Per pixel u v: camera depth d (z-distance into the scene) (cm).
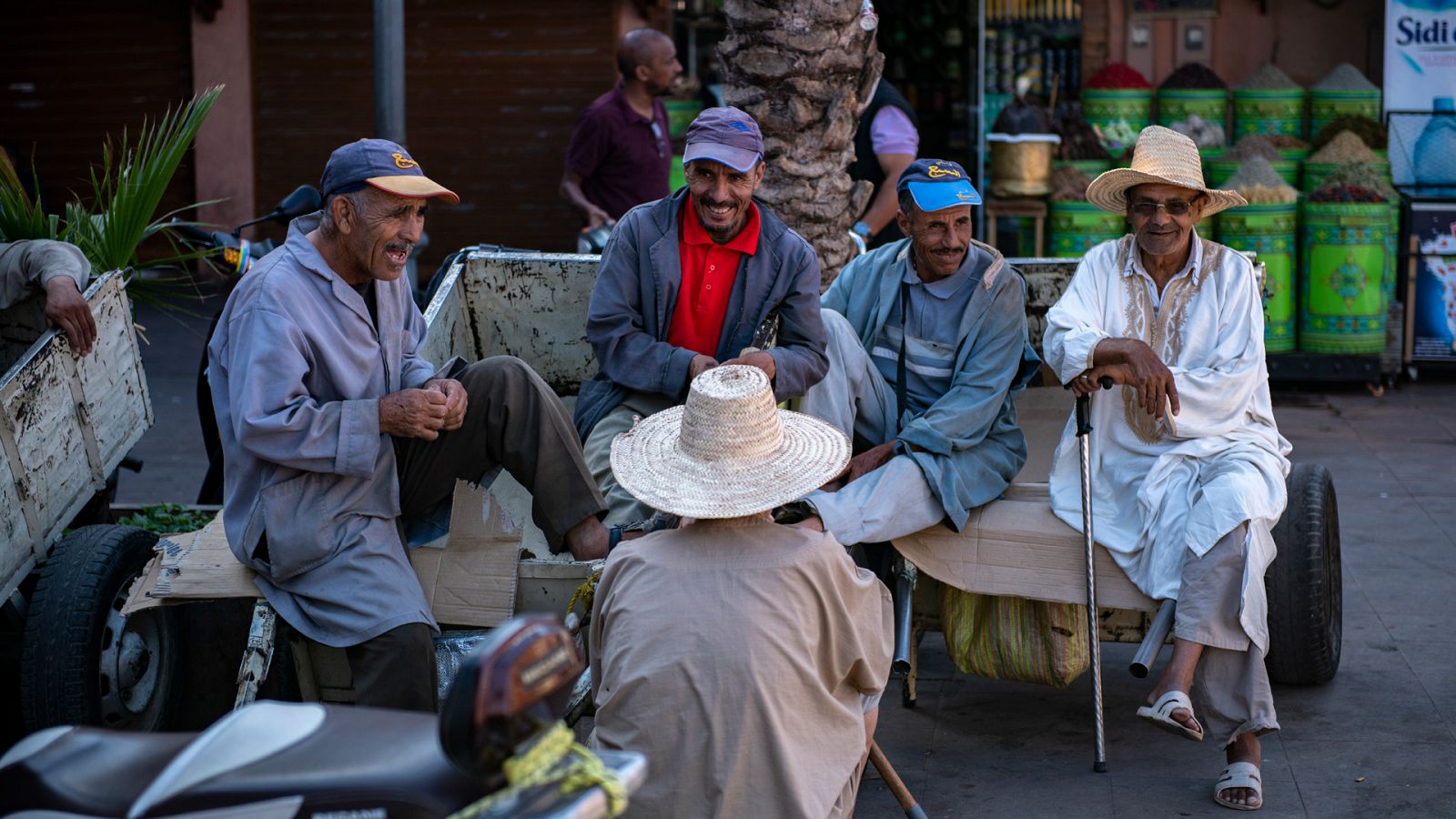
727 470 303
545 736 196
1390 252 929
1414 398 915
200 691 463
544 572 390
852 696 319
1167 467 427
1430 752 431
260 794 203
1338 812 396
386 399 365
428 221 1278
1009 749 446
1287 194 892
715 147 420
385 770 207
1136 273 447
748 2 530
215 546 391
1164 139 432
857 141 691
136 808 205
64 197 1286
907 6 1059
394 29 708
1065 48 1162
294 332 361
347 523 369
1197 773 426
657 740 288
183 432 852
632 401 453
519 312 530
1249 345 436
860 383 461
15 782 219
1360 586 578
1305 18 1141
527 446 390
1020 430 459
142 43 1262
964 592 445
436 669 366
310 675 386
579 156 827
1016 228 976
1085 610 435
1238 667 402
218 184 1272
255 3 1252
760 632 290
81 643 395
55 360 418
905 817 401
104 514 475
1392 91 1016
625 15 1245
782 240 446
